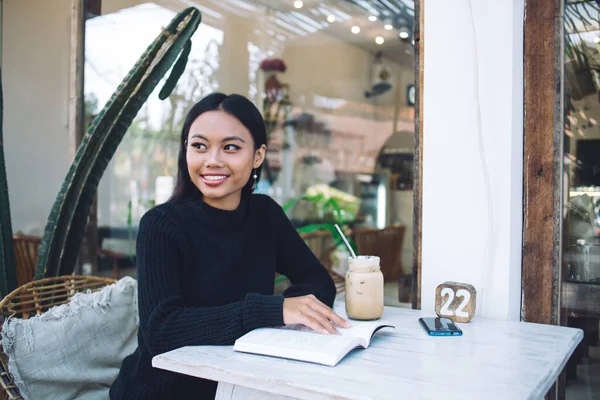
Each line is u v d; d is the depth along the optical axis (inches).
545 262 54.2
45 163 122.8
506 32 52.9
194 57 147.7
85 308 55.4
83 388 52.7
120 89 65.4
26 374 48.3
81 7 101.3
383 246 151.6
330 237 113.2
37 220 125.4
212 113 48.1
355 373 33.7
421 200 58.5
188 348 39.8
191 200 50.2
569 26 55.6
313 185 212.8
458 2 55.1
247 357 37.1
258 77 187.2
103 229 123.0
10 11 118.0
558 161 53.6
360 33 185.5
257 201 56.4
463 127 55.2
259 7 151.9
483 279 53.9
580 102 57.0
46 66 117.3
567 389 58.1
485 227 54.1
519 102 54.4
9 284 67.6
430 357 37.5
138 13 112.9
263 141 51.8
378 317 48.2
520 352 38.9
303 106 214.4
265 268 52.4
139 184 131.3
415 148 59.1
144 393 44.7
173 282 44.9
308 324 40.5
